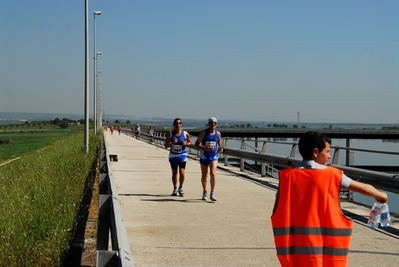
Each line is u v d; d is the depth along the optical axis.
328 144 4.78
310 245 4.41
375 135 67.31
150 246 8.32
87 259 7.30
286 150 20.09
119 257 4.46
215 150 13.05
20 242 7.32
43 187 12.73
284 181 4.59
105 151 17.14
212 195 13.04
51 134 117.06
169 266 7.18
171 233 9.29
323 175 4.52
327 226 4.44
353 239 9.02
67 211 9.06
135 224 10.05
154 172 20.58
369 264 7.41
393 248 8.38
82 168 17.05
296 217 4.49
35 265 6.70
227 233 9.33
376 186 10.97
